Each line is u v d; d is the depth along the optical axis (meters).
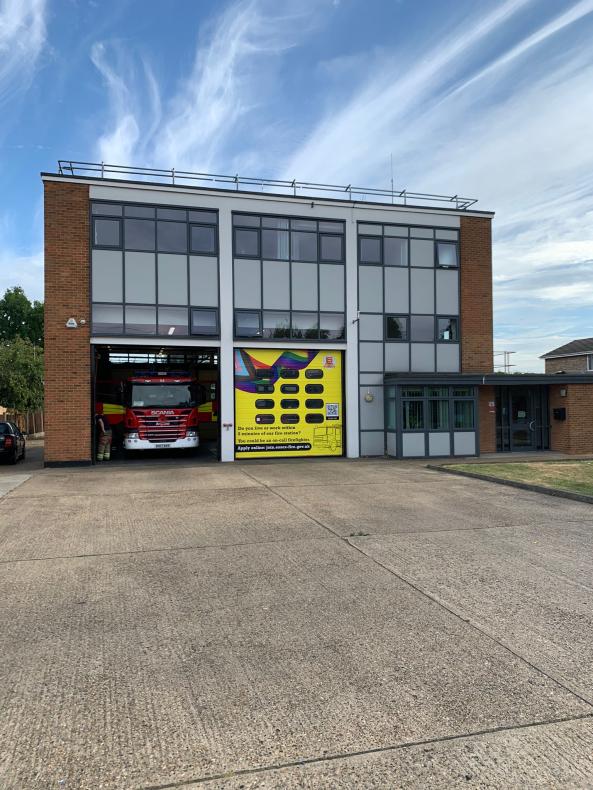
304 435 18.97
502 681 3.86
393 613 5.08
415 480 13.19
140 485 12.74
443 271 19.98
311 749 3.12
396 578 6.05
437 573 6.22
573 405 19.20
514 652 4.30
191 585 5.88
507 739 3.20
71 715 3.46
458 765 2.98
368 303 19.38
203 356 23.20
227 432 18.23
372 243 19.45
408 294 19.69
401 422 18.31
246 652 4.32
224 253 18.12
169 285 17.70
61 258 16.92
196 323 17.94
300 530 8.27
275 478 13.77
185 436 18.59
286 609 5.19
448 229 20.05
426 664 4.11
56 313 16.88
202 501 10.67
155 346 18.20
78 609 5.21
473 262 20.19
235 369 18.41
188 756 3.06
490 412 19.73
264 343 18.48
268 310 18.56
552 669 4.03
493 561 6.66
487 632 4.66
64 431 16.88
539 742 3.18
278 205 18.66
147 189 17.55
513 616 5.01
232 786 2.84
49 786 2.83
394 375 18.94
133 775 2.91
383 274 19.50
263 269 18.55
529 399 20.22
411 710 3.50
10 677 3.93
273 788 2.82
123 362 23.92
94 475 14.62
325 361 19.16
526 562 6.61
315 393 19.06
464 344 20.05
